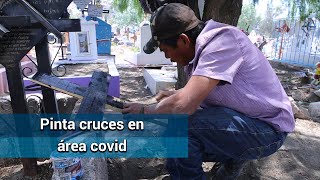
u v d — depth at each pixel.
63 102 3.77
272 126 1.65
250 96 1.55
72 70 5.43
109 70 5.16
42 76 2.33
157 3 2.83
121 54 14.80
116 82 4.65
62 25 2.33
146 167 2.60
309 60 10.43
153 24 1.60
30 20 2.19
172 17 1.54
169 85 5.40
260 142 1.61
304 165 2.78
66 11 2.46
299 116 4.25
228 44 1.47
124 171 2.56
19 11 2.24
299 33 10.93
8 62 2.29
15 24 2.18
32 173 2.57
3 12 2.22
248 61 1.52
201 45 1.48
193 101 1.45
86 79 4.54
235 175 1.98
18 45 2.27
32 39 2.27
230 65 1.45
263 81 1.58
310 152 2.97
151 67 8.31
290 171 2.68
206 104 1.70
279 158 2.81
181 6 1.59
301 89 6.36
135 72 8.05
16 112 2.42
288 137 3.26
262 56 1.64
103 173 2.00
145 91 5.84
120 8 10.28
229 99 1.57
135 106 1.70
